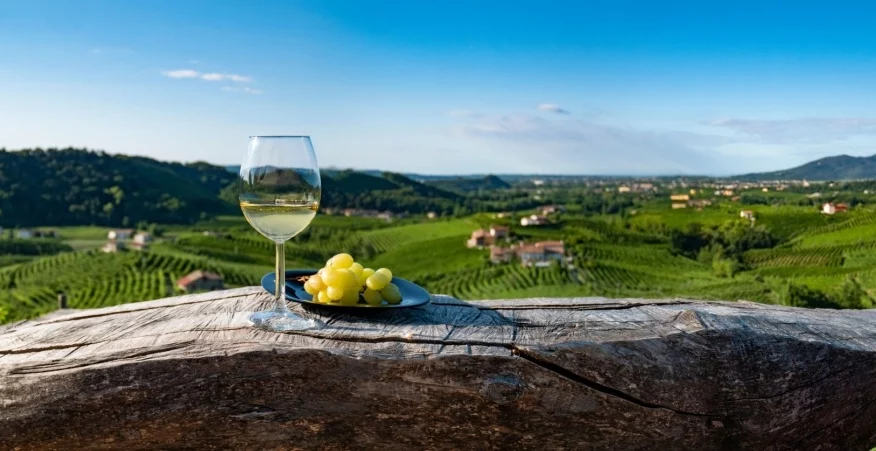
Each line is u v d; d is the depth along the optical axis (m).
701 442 0.59
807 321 0.66
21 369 0.53
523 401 0.55
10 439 0.54
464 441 0.56
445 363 0.54
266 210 0.62
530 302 0.72
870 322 0.68
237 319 0.63
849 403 0.62
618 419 0.57
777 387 0.59
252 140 0.65
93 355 0.54
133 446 0.54
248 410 0.54
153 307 0.68
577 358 0.55
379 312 0.65
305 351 0.53
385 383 0.54
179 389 0.53
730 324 0.61
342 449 0.56
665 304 0.72
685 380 0.57
